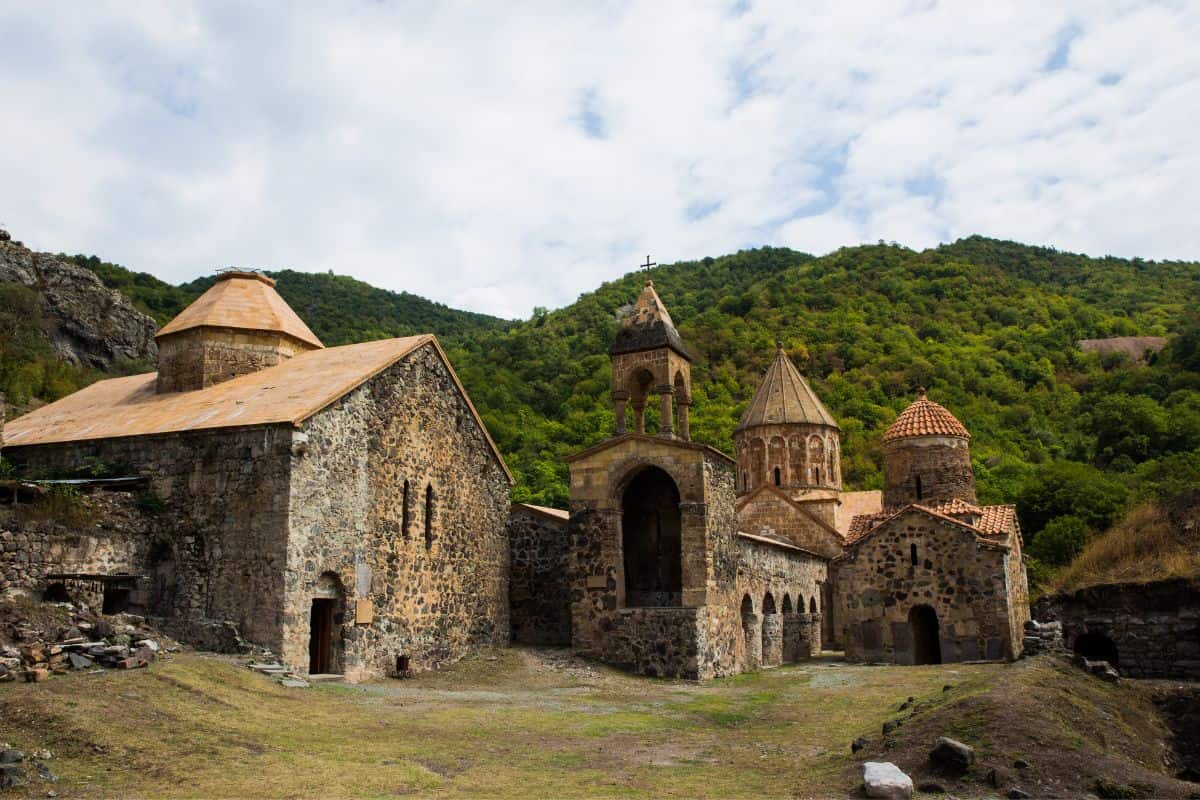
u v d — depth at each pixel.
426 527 24.48
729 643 27.16
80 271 70.06
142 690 13.52
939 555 29.59
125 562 19.81
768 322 90.50
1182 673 19.08
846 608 30.72
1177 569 20.02
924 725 12.70
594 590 26.39
